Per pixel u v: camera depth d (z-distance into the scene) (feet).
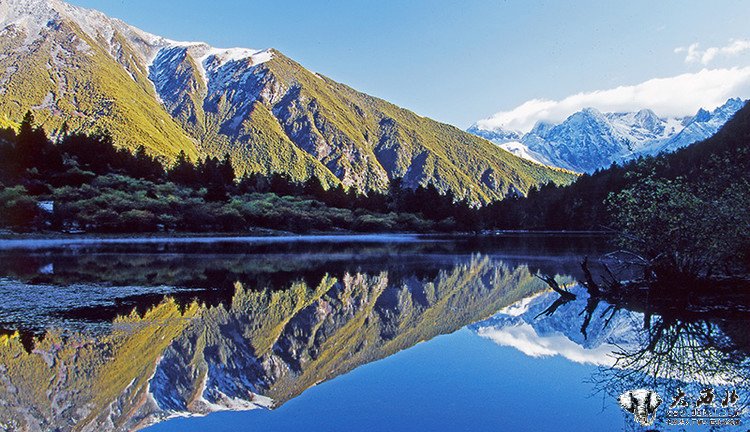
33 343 45.98
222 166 377.50
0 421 29.43
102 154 314.35
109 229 235.61
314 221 340.18
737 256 69.31
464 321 60.49
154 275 99.91
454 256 162.71
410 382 36.88
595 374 38.40
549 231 459.32
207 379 37.52
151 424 29.27
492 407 31.68
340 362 42.55
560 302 72.69
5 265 114.73
